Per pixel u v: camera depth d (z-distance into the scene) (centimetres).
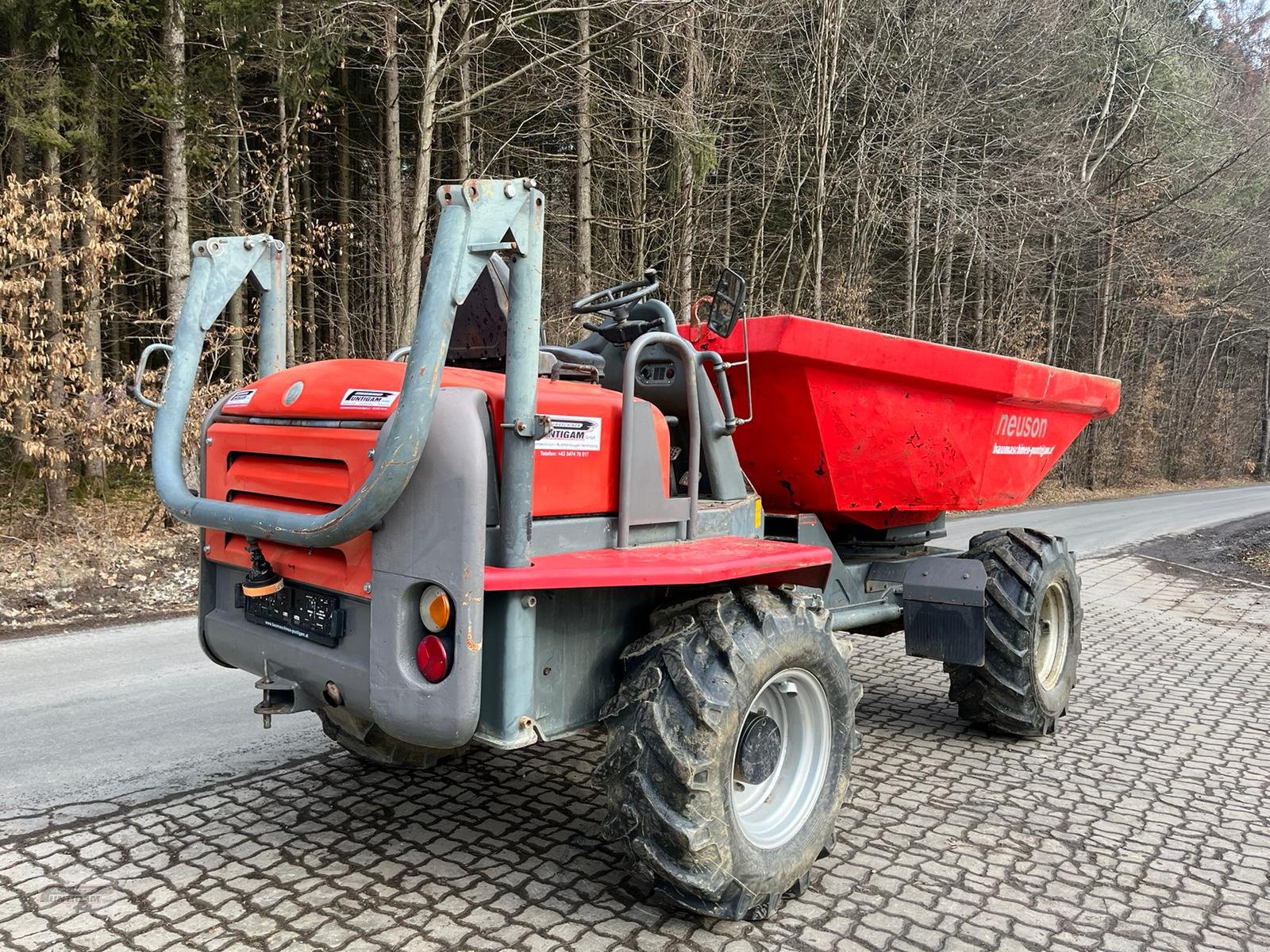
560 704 275
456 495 242
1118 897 311
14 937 266
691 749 265
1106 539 1452
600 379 372
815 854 308
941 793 403
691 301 1602
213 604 340
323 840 335
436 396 236
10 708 490
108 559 984
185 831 341
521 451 252
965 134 2042
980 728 499
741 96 1803
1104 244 2675
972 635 437
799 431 413
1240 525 1708
